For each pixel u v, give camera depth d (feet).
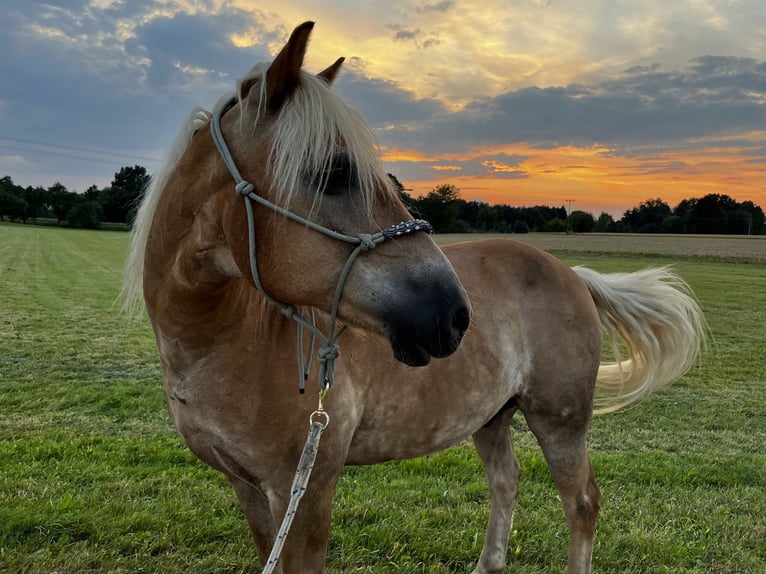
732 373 27.86
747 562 10.50
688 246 161.17
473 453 15.97
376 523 11.34
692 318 10.49
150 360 26.66
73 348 28.27
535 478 14.30
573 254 135.54
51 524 10.27
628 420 20.12
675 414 20.95
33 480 12.06
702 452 16.94
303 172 4.82
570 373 8.89
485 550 9.89
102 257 93.25
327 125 4.86
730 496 13.37
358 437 7.22
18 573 9.02
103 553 9.62
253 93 5.15
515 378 8.73
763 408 21.94
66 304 43.62
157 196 6.02
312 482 6.41
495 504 9.98
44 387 20.86
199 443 6.40
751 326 42.32
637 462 15.35
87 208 212.02
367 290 4.83
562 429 9.08
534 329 8.84
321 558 6.61
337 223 4.84
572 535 9.16
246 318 5.93
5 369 23.44
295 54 4.84
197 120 5.90
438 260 4.98
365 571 9.80
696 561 10.52
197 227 5.47
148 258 5.99
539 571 10.22
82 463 13.26
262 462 6.21
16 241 118.93
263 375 6.00
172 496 12.00
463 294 4.99
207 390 6.02
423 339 4.74
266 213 4.95
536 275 9.10
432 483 13.55
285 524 5.46
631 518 12.17
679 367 10.23
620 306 10.13
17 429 16.16
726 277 84.17
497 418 9.98
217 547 10.28
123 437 15.76
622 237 199.52
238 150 5.13
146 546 9.99
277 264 4.95
